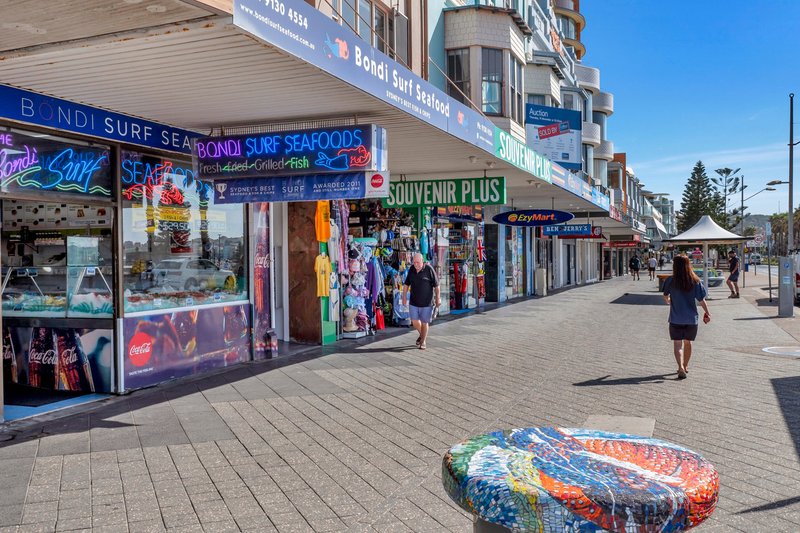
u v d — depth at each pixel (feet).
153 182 26.37
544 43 97.96
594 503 4.96
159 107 23.24
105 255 24.80
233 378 27.63
